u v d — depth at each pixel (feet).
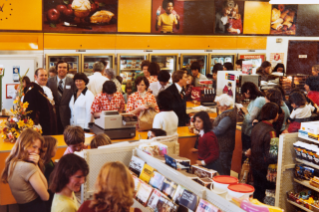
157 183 7.16
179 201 6.40
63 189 6.72
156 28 16.89
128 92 18.60
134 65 18.78
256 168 10.70
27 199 8.28
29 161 8.38
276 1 9.21
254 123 11.22
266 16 12.73
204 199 6.19
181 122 12.66
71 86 16.29
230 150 11.21
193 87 13.24
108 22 17.84
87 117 15.40
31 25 17.84
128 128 13.28
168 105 12.28
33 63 18.08
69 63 18.78
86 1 17.79
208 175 6.79
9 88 17.72
